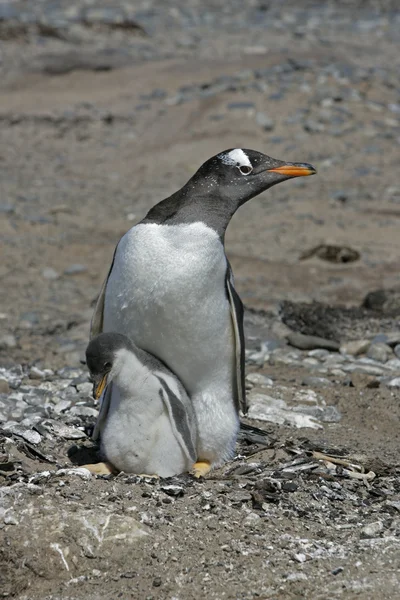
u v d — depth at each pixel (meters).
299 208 19.73
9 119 24.12
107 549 7.34
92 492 7.98
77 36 31.83
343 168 21.64
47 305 15.02
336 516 8.12
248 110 24.03
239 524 7.79
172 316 8.30
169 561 7.29
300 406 10.92
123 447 8.45
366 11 41.81
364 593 6.86
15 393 10.97
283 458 9.33
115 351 8.02
